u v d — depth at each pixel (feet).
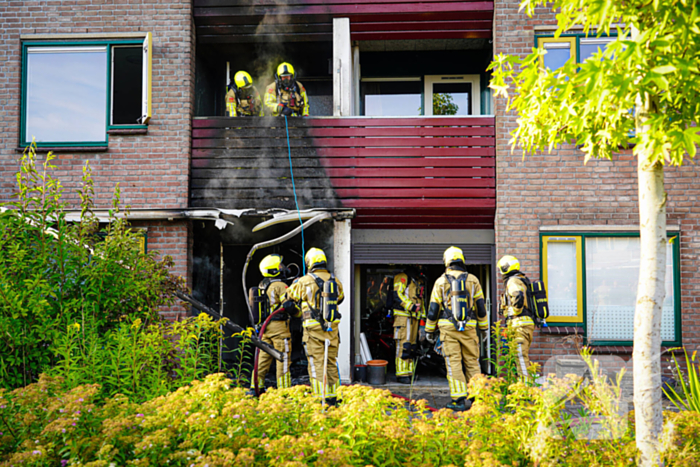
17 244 14.08
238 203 26.37
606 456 8.64
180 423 9.62
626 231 24.89
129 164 26.11
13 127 26.16
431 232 26.66
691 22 7.72
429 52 30.68
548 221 25.25
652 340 8.67
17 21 26.50
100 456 8.34
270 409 9.96
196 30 27.32
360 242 26.89
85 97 26.48
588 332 24.68
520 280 20.59
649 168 8.84
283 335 21.54
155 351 13.44
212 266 30.25
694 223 24.59
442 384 25.59
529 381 13.53
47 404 9.82
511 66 11.18
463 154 26.07
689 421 9.37
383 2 26.40
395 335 25.84
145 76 25.68
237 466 8.18
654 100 8.97
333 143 26.37
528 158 25.49
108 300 14.75
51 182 15.44
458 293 20.12
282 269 23.13
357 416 9.40
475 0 26.09
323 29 27.32
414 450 9.27
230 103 27.07
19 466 8.18
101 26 26.45
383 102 31.01
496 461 8.14
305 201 26.25
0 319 12.78
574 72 9.11
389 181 26.16
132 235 16.29
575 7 8.84
